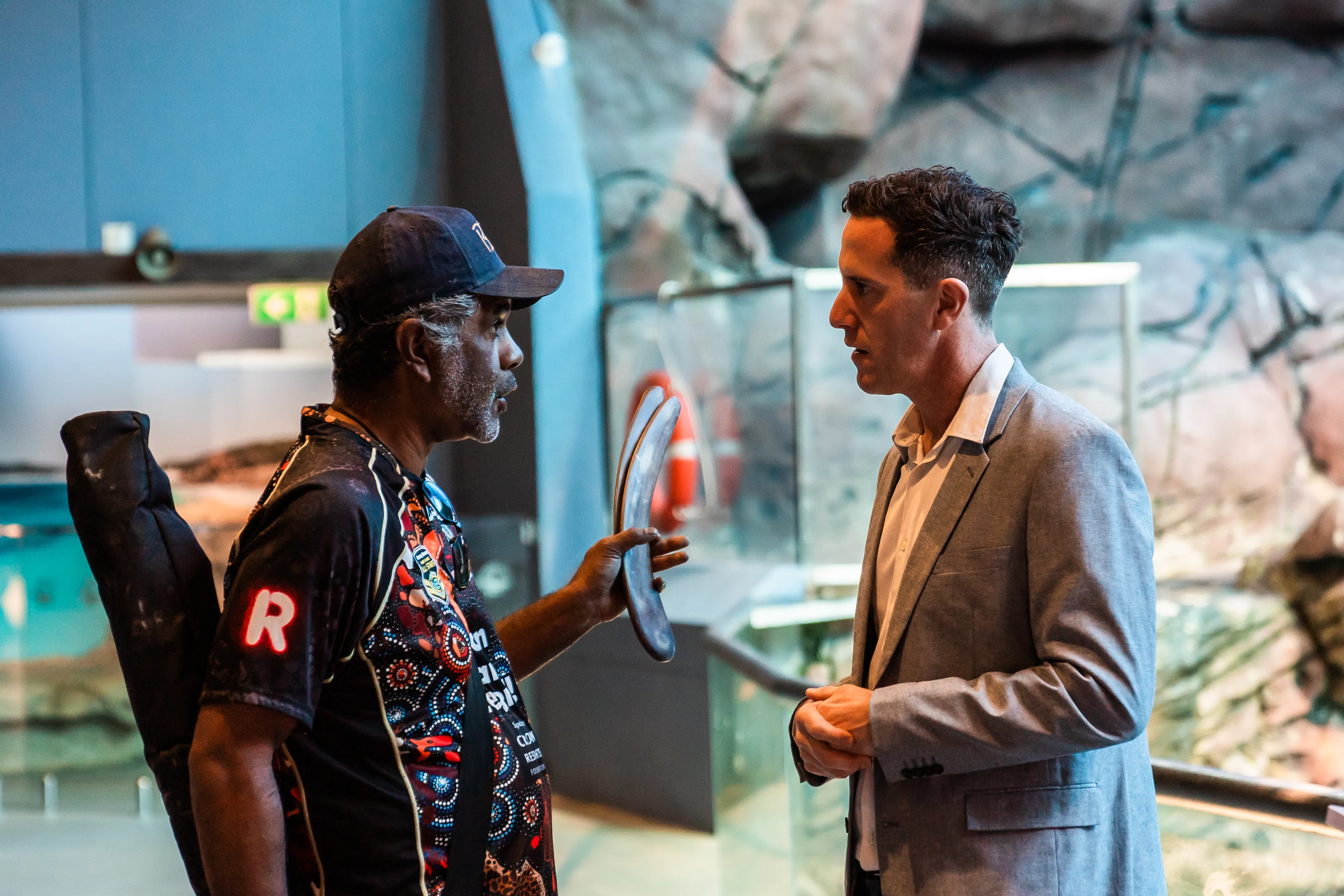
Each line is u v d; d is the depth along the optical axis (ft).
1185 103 27.17
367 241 4.34
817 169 23.24
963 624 4.46
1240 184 27.48
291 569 3.86
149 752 4.17
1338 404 24.39
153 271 17.60
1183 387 24.49
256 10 17.99
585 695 15.99
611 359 17.85
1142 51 27.14
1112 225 27.25
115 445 4.34
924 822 4.48
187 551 4.30
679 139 20.33
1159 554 23.11
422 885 4.10
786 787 8.82
